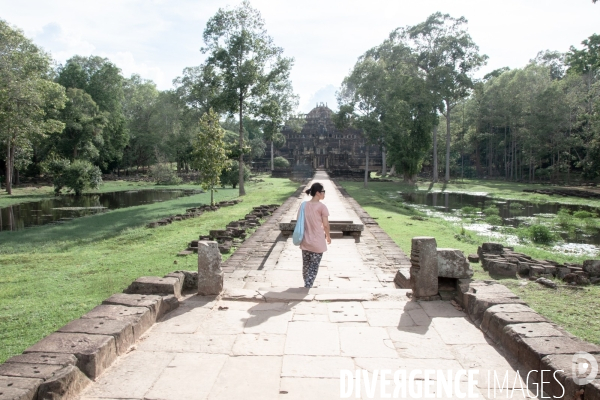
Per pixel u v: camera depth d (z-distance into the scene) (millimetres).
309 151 86250
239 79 31375
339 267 9562
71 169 36500
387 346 4508
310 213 6953
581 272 9016
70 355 3717
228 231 14672
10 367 3506
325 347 4480
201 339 4668
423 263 5934
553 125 49812
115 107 60719
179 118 59125
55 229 18172
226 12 31797
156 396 3527
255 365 4082
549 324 4375
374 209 24578
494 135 62188
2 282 9430
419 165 50719
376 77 43281
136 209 25766
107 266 10680
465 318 5285
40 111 31828
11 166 41812
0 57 28594
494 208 24391
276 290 6473
